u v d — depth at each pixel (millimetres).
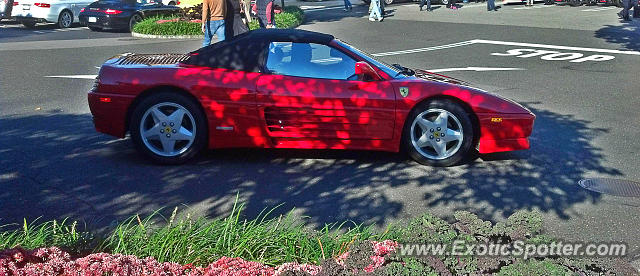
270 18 17266
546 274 3277
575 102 10914
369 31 21781
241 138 7082
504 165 7363
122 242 4199
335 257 4004
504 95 11422
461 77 13219
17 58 15227
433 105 7086
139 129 6957
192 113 6973
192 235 4363
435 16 27391
